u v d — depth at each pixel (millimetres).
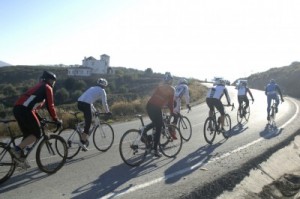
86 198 6191
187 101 11656
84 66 110000
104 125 10125
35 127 7066
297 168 10281
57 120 7520
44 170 7527
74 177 7418
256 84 66625
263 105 25672
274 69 76312
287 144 11609
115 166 8352
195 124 15898
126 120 17531
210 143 11133
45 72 7316
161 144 9359
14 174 7543
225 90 11789
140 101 23031
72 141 9023
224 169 8258
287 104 26828
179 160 9023
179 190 6754
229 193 7242
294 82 53906
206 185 7129
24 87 80938
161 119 8562
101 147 9992
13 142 7031
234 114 19859
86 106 9086
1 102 64875
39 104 7152
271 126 15117
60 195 6320
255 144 11117
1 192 6422
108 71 111000
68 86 77438
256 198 7473
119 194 6441
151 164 8586
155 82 86188
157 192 6605
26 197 6188
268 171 9094
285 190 8477
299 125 15383
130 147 8414
